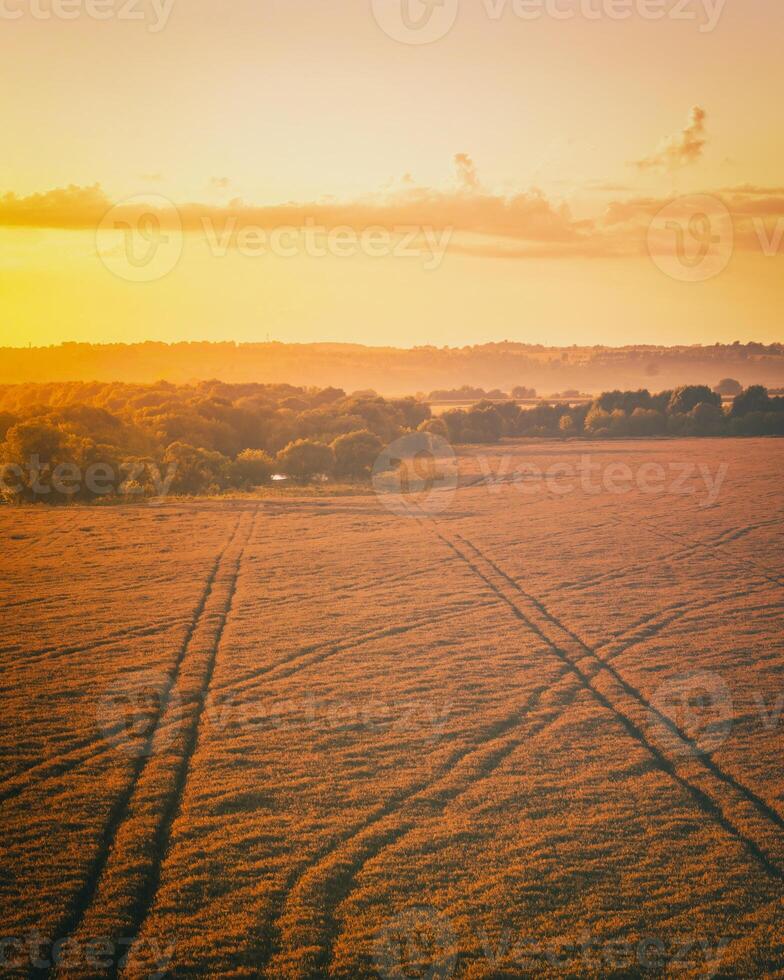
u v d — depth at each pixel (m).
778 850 19.94
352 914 17.50
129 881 18.25
